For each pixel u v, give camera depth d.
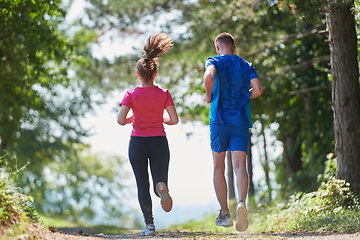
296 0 15.41
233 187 35.94
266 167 41.28
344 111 16.80
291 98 34.31
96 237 11.23
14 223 9.60
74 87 49.19
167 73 32.59
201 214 35.19
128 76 35.06
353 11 16.64
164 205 11.77
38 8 21.69
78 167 77.50
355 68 16.91
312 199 17.69
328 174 23.05
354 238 9.89
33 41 22.11
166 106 12.10
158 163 11.93
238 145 11.62
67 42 24.58
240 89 11.79
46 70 24.66
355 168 16.64
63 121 49.12
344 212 14.81
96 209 81.50
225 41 12.20
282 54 32.38
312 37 31.83
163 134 12.09
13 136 39.09
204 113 35.50
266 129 39.28
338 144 16.97
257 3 28.17
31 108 30.19
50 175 73.38
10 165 45.75
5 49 22.45
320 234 11.60
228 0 28.62
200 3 32.28
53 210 75.75
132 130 12.08
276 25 31.81
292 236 11.20
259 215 23.33
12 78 24.33
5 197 10.12
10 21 21.34
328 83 31.91
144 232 11.94
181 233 12.84
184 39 32.22
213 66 11.54
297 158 37.38
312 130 33.81
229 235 11.70
